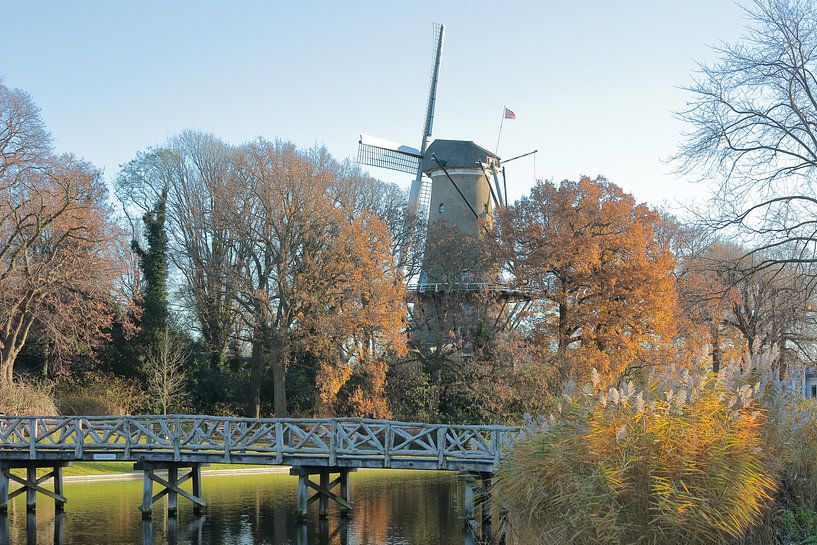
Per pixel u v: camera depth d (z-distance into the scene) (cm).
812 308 2067
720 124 1898
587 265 3691
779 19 1855
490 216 5059
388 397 3984
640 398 970
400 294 3912
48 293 3600
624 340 3584
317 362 4616
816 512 1051
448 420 3909
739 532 938
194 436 2430
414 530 2234
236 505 2689
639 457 955
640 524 948
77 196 3522
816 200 1853
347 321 3834
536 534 1005
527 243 4028
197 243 5056
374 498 2819
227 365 4875
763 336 2264
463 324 4188
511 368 3819
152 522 2377
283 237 4200
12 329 3734
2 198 3462
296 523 2353
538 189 4088
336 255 4038
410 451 2208
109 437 2478
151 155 5388
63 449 2508
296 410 4628
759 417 1048
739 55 1891
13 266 3447
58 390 4153
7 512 2508
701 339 2964
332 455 2278
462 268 4275
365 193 5234
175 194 5275
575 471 993
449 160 5072
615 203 3872
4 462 2519
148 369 4388
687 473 950
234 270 4306
